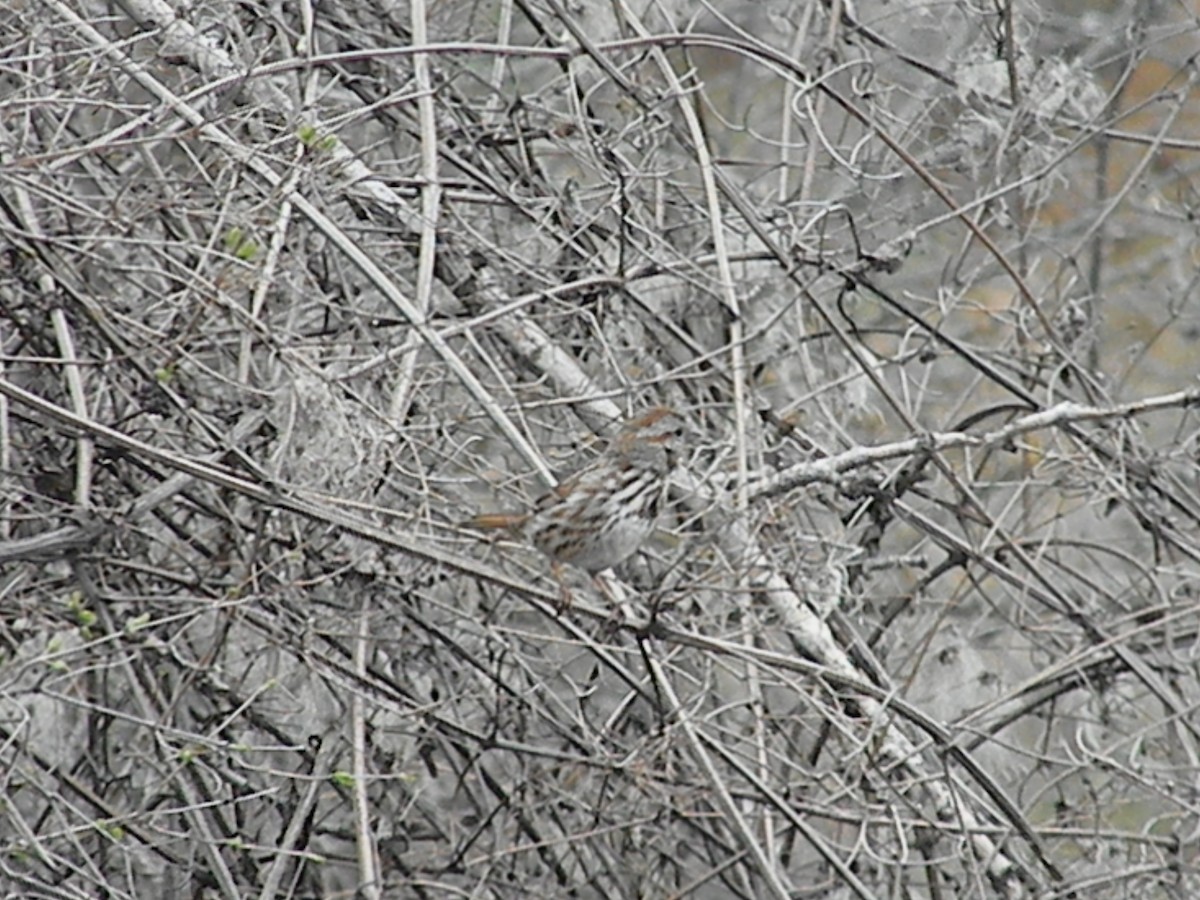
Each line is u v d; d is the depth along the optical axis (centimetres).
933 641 1362
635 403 1273
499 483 1125
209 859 1038
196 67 1127
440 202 1208
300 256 1095
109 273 1145
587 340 1271
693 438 1252
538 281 1214
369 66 1330
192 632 1196
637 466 1078
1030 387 1442
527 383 1233
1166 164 1802
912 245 1347
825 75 1284
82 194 1227
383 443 1066
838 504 1318
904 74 1555
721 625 1145
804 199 1320
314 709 1162
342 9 1330
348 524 998
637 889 1221
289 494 1020
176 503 1136
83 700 1053
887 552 1467
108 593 1081
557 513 1067
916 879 1337
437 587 1200
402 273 1285
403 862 1210
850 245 1416
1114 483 1247
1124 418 1252
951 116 1485
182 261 1123
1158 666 1281
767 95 1731
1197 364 1759
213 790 1141
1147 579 1366
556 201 1237
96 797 1070
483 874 1158
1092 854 1223
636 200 1285
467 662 1163
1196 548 1316
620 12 1292
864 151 1470
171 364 1030
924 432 1230
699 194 1423
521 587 1025
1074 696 1420
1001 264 1328
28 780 1012
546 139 1345
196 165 1066
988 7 1486
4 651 1034
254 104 1123
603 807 1198
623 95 1341
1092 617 1305
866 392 1418
